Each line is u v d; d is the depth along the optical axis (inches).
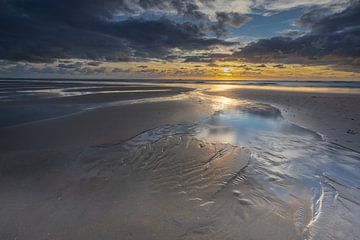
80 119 396.2
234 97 831.1
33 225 127.7
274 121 398.0
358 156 230.2
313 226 129.0
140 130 327.0
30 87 1327.5
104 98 743.7
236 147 260.2
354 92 1016.2
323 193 163.2
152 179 184.9
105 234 121.9
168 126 353.4
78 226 127.4
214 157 231.6
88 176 187.9
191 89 1368.1
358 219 134.7
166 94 950.4
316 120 398.0
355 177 187.2
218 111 499.2
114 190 166.4
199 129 338.3
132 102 644.7
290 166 209.3
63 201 150.9
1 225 127.4
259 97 821.9
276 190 168.1
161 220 133.6
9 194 158.4
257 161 220.7
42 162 214.1
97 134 304.5
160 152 243.4
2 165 206.5
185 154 239.3
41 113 449.7
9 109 490.3
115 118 407.5
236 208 145.7
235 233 123.6
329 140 281.7
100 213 139.0
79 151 242.7
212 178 187.2
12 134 301.6
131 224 129.7
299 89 1332.4
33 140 277.6
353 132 311.6
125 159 223.9
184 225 129.6
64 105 563.8
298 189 169.0
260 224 130.7
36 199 152.7
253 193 163.8
